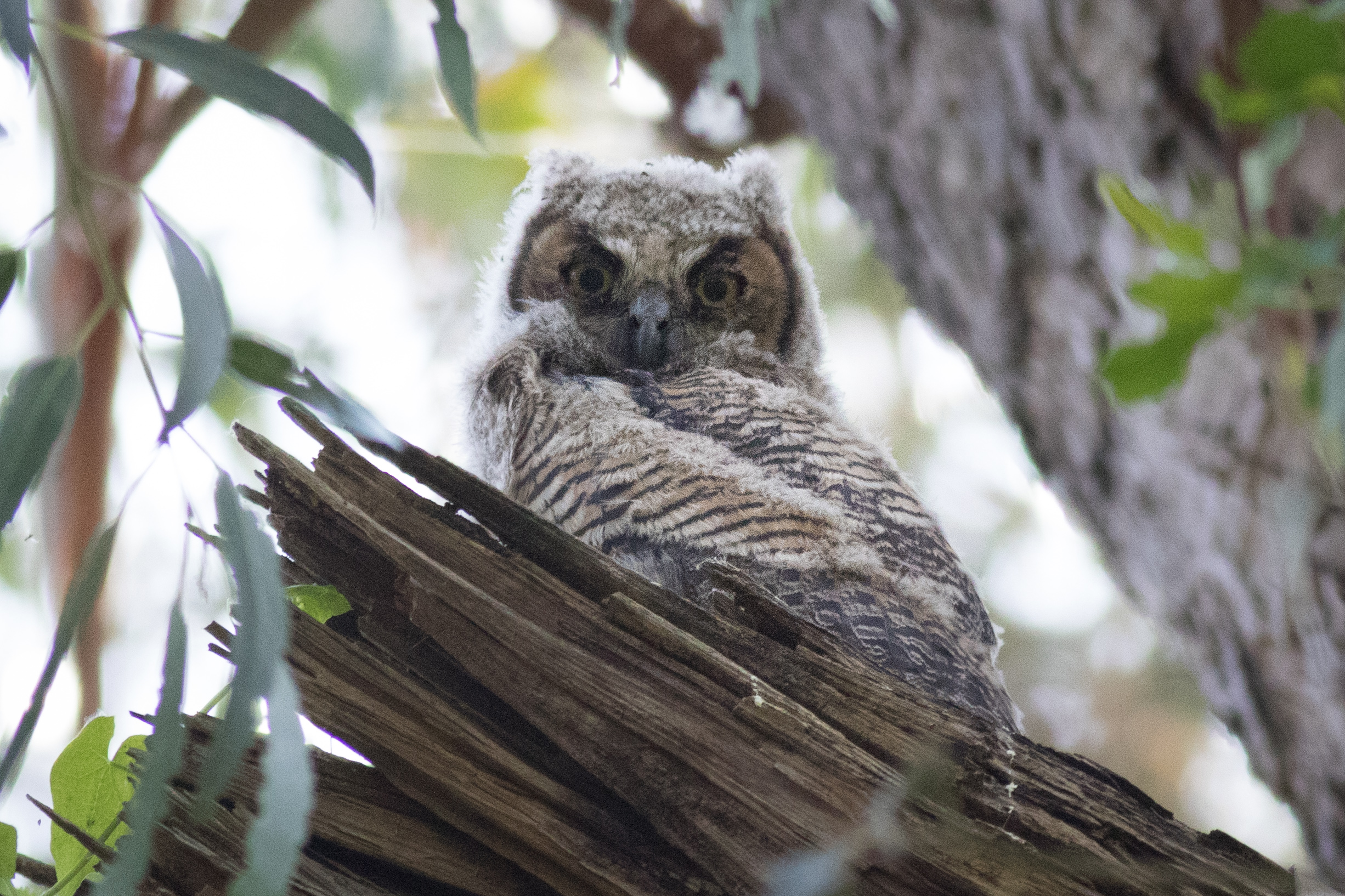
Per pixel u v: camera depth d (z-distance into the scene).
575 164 9.28
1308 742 6.24
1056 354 6.90
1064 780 4.87
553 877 4.83
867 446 7.22
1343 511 5.83
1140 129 6.41
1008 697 6.47
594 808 4.84
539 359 7.84
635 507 6.36
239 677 3.68
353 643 4.92
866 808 4.58
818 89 7.77
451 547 5.00
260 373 4.32
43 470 4.06
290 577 5.32
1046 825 4.69
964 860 4.57
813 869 4.24
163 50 4.19
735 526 6.20
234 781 4.69
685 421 6.94
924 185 7.35
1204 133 6.24
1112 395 3.64
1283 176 5.62
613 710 4.77
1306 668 6.14
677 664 4.79
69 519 10.22
